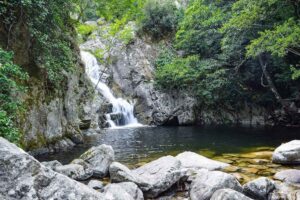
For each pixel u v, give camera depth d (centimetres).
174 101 2708
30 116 1202
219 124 2689
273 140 1681
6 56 802
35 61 1253
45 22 1162
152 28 3100
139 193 716
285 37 1461
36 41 1188
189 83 2700
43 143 1289
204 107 2748
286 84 2534
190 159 1055
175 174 799
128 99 2802
